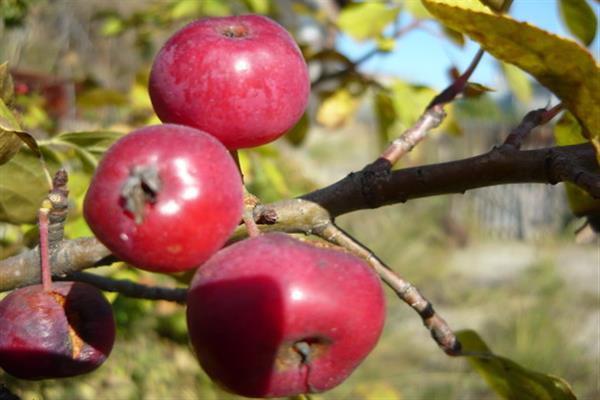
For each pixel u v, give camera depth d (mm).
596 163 260
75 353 259
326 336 230
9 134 271
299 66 261
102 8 972
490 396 1163
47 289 262
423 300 270
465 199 2240
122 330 688
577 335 1344
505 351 1274
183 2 648
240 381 233
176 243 223
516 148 263
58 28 871
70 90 663
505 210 2369
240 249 231
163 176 223
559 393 311
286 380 236
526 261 1939
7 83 283
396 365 1212
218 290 225
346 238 267
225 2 692
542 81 231
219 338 225
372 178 265
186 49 255
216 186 225
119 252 227
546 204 2357
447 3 227
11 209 336
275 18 711
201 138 230
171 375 810
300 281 226
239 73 253
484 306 1479
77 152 355
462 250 2000
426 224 1811
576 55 222
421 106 517
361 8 520
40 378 260
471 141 2254
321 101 574
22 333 256
